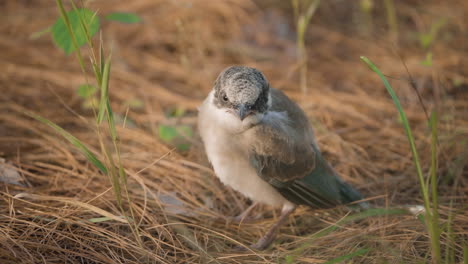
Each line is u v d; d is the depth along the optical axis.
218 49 14.75
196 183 10.23
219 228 9.46
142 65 13.91
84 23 7.34
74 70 13.40
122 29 15.00
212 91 8.90
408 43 15.30
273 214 10.26
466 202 9.77
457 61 14.28
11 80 12.59
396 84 13.65
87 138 10.94
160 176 10.16
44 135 10.58
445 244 8.23
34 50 13.83
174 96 12.90
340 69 14.27
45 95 12.28
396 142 11.58
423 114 12.48
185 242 8.53
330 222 9.66
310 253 8.46
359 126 12.12
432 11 16.64
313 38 15.44
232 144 8.75
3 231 7.55
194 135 11.64
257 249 9.01
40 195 8.73
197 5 15.72
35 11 15.22
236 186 9.28
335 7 16.73
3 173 9.35
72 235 7.88
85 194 9.20
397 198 10.17
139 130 11.41
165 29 15.16
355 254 7.25
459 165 10.62
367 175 10.81
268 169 8.95
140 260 7.84
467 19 16.22
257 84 8.38
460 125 11.88
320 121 12.23
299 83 13.58
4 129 10.88
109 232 8.07
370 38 15.52
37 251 7.47
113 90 12.87
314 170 9.40
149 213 8.91
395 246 8.34
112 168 7.42
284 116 9.14
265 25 15.57
